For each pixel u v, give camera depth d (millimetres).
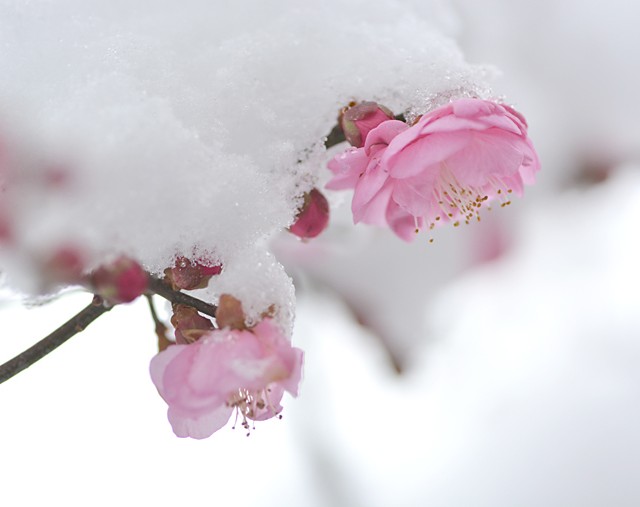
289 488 497
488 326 550
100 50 315
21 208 293
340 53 331
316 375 504
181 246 304
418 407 530
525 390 532
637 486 481
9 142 296
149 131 298
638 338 547
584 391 527
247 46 326
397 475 499
